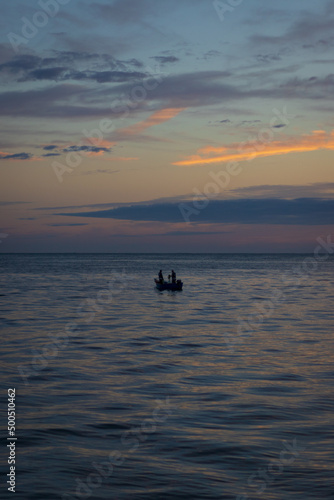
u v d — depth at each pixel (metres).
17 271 114.06
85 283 73.75
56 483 9.70
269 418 13.44
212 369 19.16
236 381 17.33
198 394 15.77
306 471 10.23
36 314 36.72
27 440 11.88
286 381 17.31
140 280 84.69
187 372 18.70
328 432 12.41
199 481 9.80
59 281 78.25
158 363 20.23
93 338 26.28
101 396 15.57
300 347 23.66
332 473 10.13
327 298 50.94
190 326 30.89
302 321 33.28
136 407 14.42
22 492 9.30
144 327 30.39
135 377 17.95
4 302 45.50
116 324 31.72
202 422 13.15
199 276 99.06
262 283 76.75
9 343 24.72
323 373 18.45
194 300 48.81
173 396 15.55
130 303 45.69
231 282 79.25
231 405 14.57
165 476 10.04
